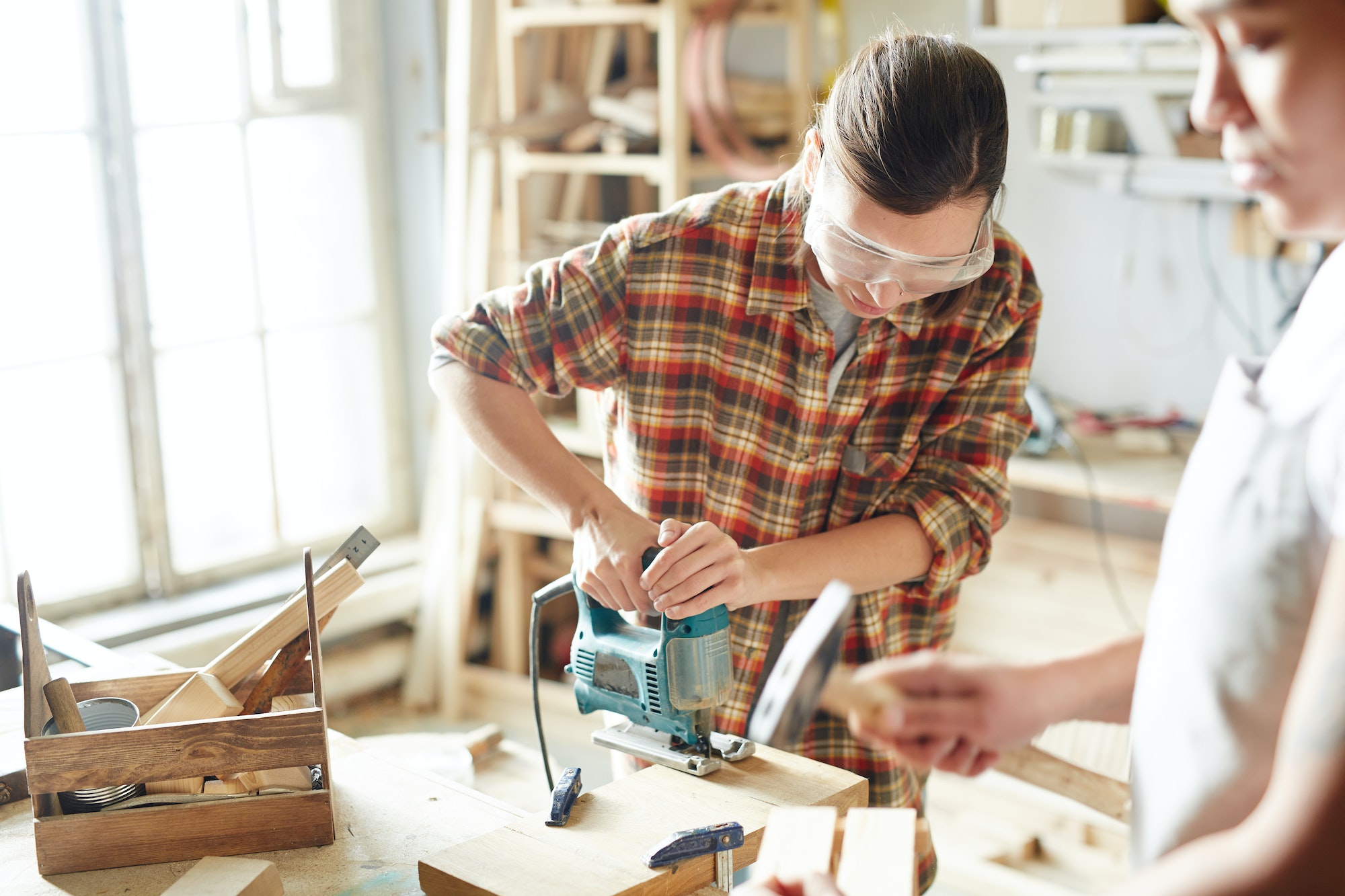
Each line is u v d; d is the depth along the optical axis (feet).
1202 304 10.28
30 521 10.42
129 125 10.43
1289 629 2.39
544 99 11.81
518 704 11.93
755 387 5.14
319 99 11.76
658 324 5.14
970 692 3.47
